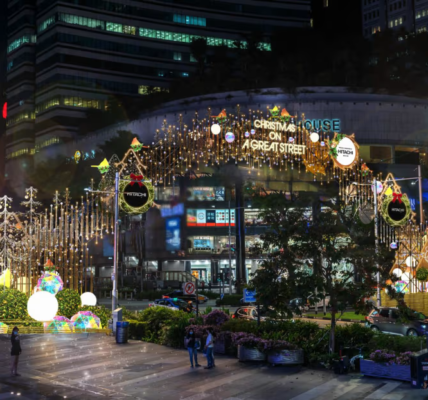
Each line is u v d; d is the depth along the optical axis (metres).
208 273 79.69
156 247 77.50
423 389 16.11
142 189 34.91
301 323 22.73
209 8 138.75
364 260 19.70
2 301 29.94
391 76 117.81
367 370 18.02
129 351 23.44
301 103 98.19
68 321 29.20
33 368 19.62
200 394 15.75
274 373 18.69
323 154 71.38
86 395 15.65
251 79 113.12
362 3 190.25
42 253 36.22
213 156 74.06
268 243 20.97
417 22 172.62
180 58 137.12
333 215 20.30
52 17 129.25
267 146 69.12
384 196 46.12
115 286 31.80
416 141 99.62
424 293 40.53
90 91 128.62
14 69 141.25
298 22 142.25
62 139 125.06
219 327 24.00
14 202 107.06
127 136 97.56
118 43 132.12
